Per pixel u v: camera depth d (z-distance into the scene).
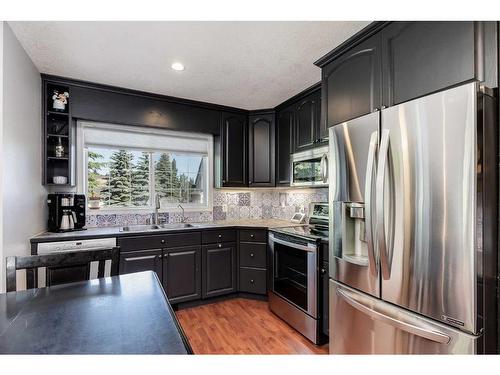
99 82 2.62
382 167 1.35
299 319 2.30
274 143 3.43
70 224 2.56
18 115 1.86
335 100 1.92
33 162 2.19
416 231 1.25
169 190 3.44
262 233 3.04
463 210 1.09
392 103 1.50
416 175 1.25
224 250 3.06
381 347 1.44
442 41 1.27
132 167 3.21
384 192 1.37
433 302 1.19
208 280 2.95
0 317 0.94
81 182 2.88
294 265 2.43
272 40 1.88
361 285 1.57
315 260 2.15
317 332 2.11
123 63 2.23
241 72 2.40
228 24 1.70
